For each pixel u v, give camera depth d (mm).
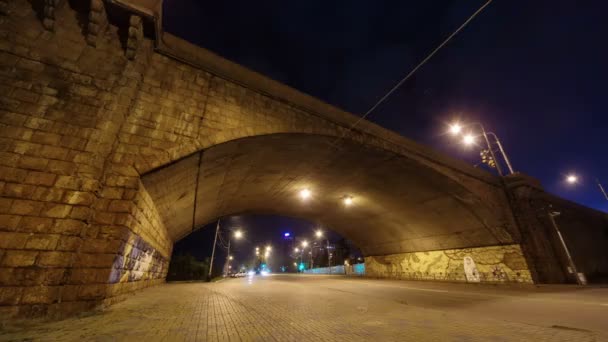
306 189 19047
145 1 7734
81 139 6582
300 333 4445
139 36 7969
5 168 5688
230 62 10062
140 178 7148
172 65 8750
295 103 11164
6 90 6266
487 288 14633
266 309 7004
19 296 4984
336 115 12562
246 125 9500
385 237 25938
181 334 4188
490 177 18531
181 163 8297
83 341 3668
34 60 6781
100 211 6270
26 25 6977
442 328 4883
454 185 16281
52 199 5848
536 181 19328
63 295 5371
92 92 7121
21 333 4047
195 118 8484
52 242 5566
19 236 5355
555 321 5648
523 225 17281
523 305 8188
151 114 7781
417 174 16109
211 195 14898
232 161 11289
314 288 14859
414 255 24219
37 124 6285
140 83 7902
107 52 7660
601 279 19156
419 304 8453
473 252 19172
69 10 7535
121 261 7027
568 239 20109
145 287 11969
